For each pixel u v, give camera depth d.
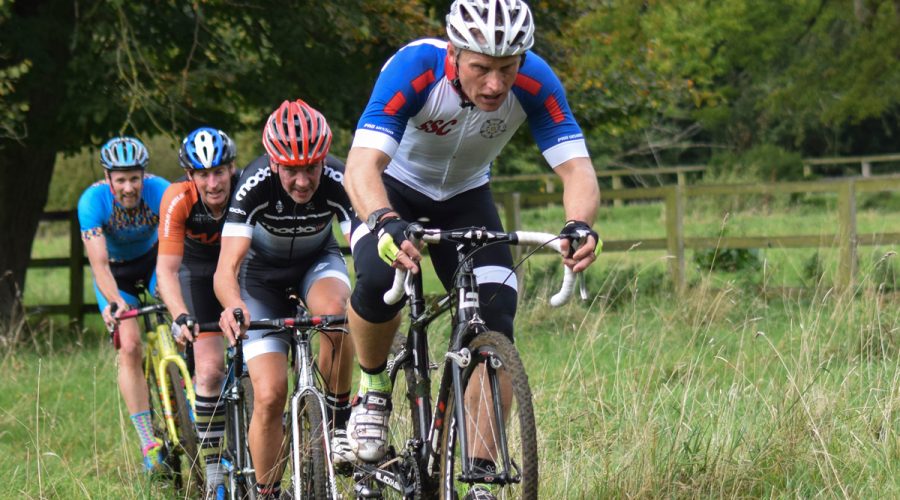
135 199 20.81
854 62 70.38
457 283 13.11
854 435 16.20
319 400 14.91
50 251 71.69
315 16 34.00
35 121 36.03
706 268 37.78
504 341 12.14
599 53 51.06
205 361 17.44
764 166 93.94
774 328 27.58
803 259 39.31
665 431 16.91
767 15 83.19
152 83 34.47
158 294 21.36
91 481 19.20
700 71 77.69
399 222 12.30
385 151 13.19
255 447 15.52
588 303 34.03
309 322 14.70
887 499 14.75
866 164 99.25
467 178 14.85
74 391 26.89
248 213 15.63
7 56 33.66
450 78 13.29
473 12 12.11
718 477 15.55
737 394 18.09
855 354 21.28
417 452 14.05
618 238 55.78
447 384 13.34
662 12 61.62
